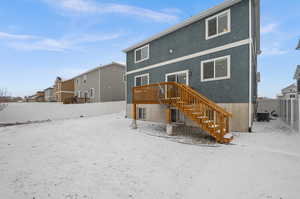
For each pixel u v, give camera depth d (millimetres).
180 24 10578
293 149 5145
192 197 2783
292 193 2801
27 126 11039
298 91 15031
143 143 6312
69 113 17375
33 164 4273
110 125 10688
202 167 4020
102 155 4969
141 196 2824
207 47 9391
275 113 15016
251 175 3506
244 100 7938
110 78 24031
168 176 3570
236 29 8219
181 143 6281
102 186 3156
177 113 11016
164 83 8234
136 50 14891
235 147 5559
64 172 3781
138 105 14211
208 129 6582
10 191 2982
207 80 9352
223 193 2879
